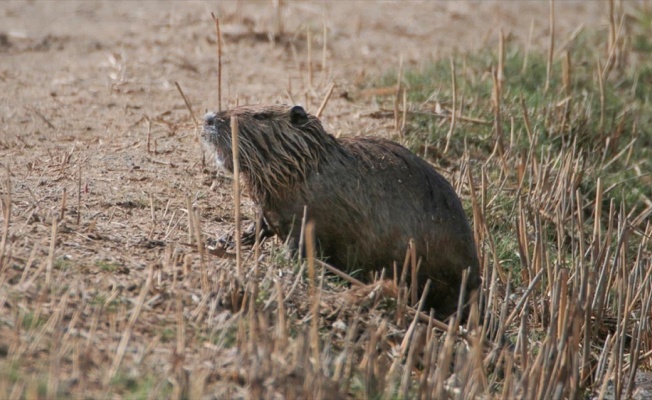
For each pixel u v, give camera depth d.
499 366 15.19
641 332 17.41
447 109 25.81
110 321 13.36
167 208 18.25
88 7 34.44
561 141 25.67
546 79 28.92
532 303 18.81
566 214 21.62
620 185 24.81
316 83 27.28
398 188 17.08
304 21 33.88
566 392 15.23
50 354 12.30
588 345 16.33
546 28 35.72
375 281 16.02
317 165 16.70
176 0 35.84
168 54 29.25
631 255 22.00
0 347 12.20
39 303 13.17
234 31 31.55
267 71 28.36
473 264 17.77
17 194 18.23
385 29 34.12
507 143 24.94
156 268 15.12
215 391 12.30
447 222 17.33
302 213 16.83
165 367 12.62
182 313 14.05
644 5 37.41
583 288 16.78
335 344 14.53
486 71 28.61
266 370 12.58
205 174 20.83
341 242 17.00
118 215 18.08
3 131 22.36
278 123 16.73
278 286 13.56
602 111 26.75
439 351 15.16
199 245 14.70
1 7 33.78
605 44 33.69
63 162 20.16
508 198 22.39
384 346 13.80
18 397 11.18
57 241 15.47
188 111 24.58
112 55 28.61
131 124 23.45
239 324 13.41
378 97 26.52
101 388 11.84
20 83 25.98
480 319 17.53
